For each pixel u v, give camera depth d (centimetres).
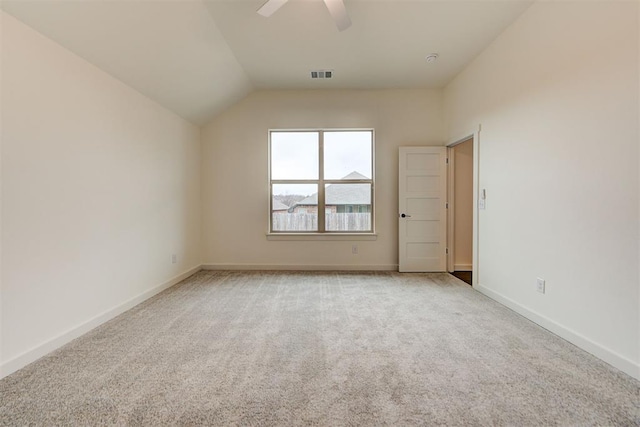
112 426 129
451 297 303
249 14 248
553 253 218
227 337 213
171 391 152
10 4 164
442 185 407
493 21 259
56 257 198
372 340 208
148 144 303
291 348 197
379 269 421
